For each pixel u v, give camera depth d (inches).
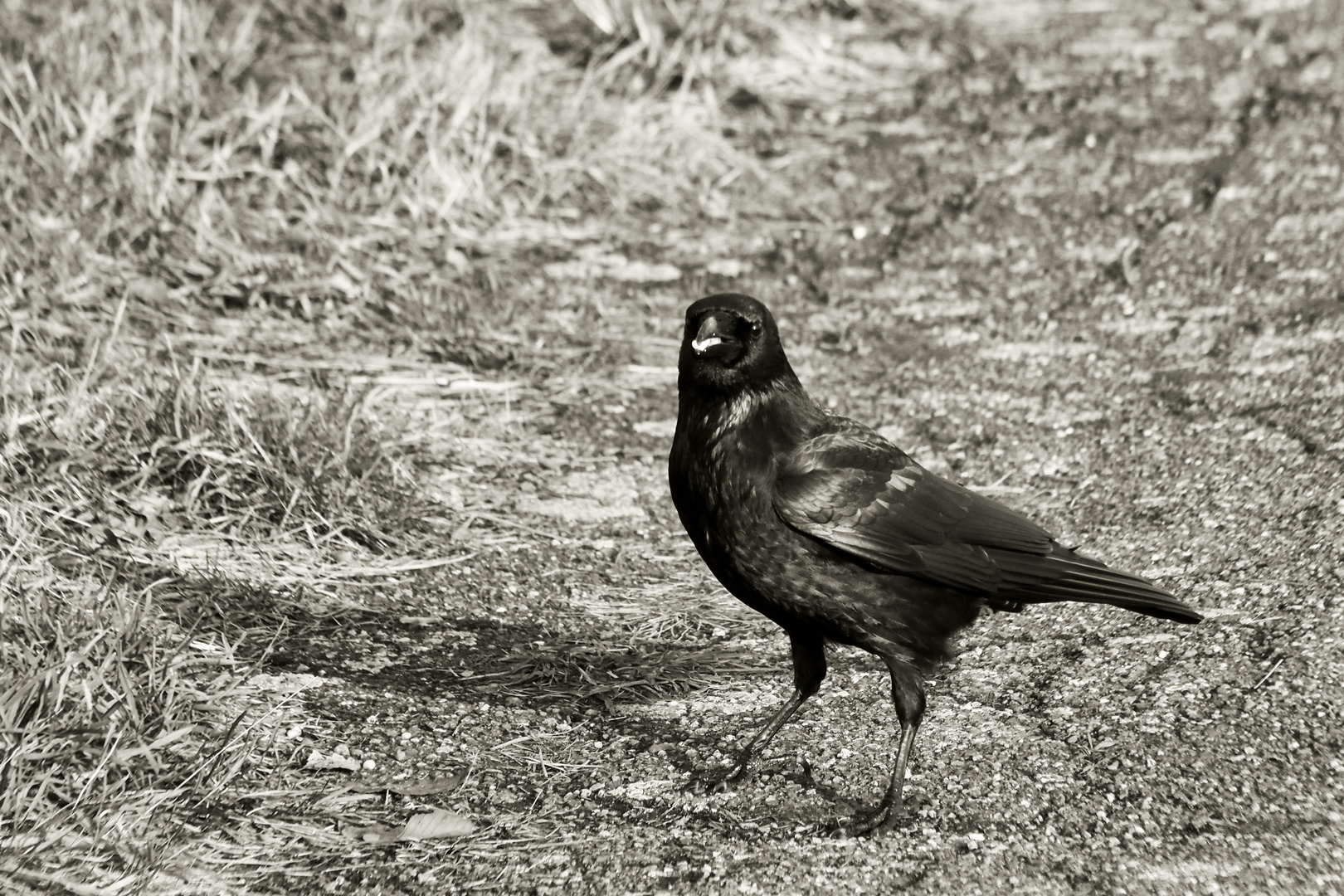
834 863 267.9
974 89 741.3
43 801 263.9
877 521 295.1
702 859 269.7
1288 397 454.6
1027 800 283.9
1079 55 784.9
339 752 297.0
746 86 722.2
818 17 804.6
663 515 417.1
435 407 462.3
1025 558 305.0
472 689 326.0
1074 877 258.7
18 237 499.5
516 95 650.2
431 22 723.4
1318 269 545.3
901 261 584.1
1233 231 583.5
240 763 284.2
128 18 644.7
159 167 562.6
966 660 339.6
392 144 608.4
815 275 574.6
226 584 349.4
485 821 281.3
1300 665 313.6
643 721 320.2
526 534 400.5
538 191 618.8
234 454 393.4
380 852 268.7
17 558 328.2
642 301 551.2
